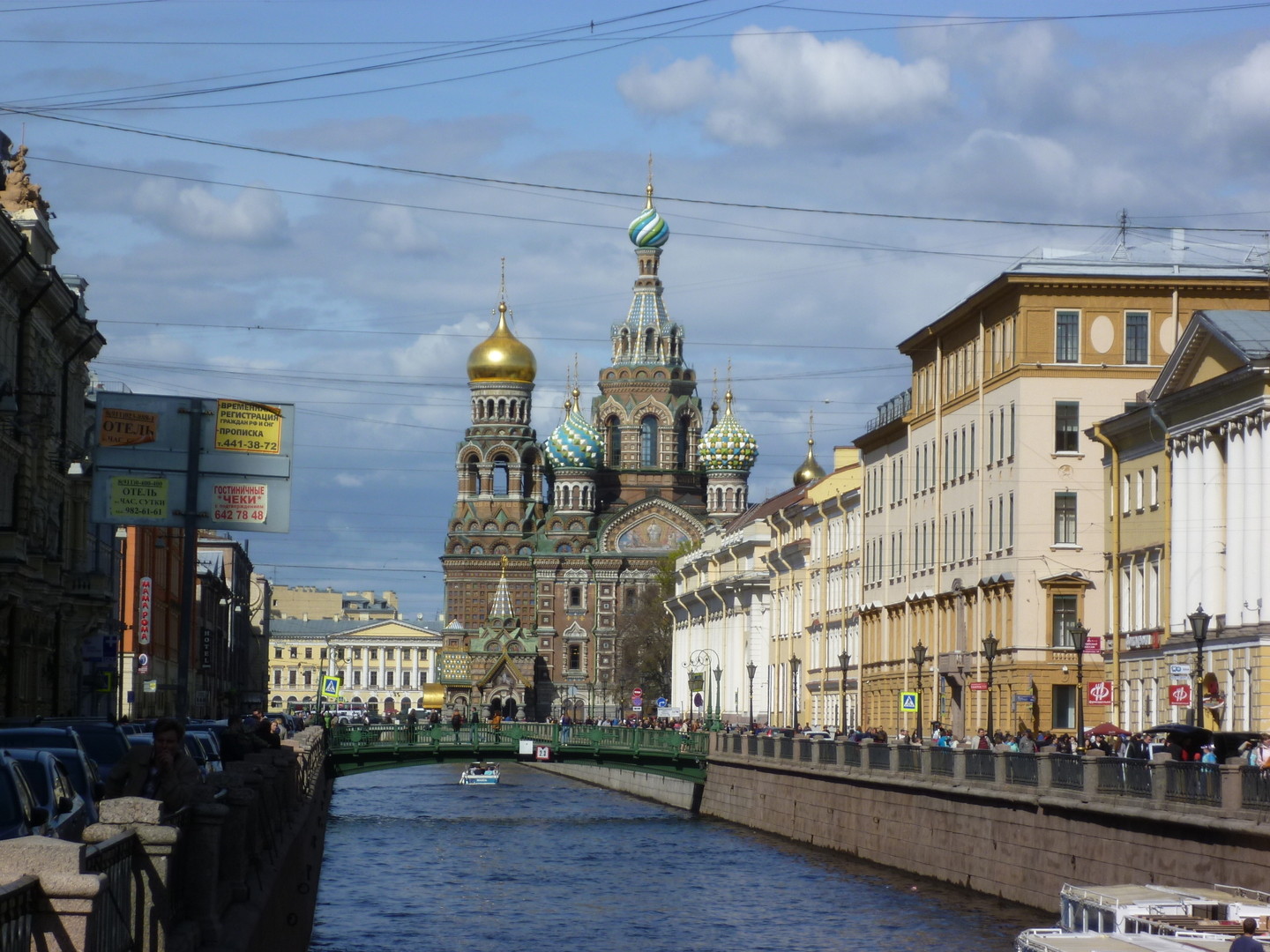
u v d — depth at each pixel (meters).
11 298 68.56
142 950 17.36
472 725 111.38
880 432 105.25
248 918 23.09
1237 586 63.56
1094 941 26.92
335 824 91.50
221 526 44.28
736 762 89.75
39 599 73.06
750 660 145.00
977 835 54.75
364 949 48.25
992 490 85.25
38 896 12.84
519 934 51.12
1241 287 82.19
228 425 44.34
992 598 84.12
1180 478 69.00
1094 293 82.12
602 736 101.38
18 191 75.00
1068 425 81.56
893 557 103.62
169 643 128.38
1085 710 79.25
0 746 27.83
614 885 62.62
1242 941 23.80
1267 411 61.22
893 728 101.31
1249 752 44.19
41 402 74.12
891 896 56.28
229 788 25.75
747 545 149.12
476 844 79.38
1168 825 40.56
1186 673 58.62
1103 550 80.50
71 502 85.00
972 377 89.56
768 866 67.81
